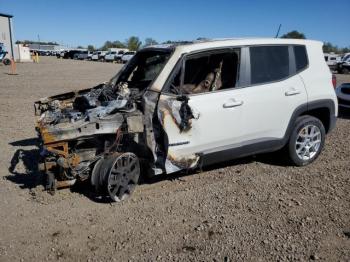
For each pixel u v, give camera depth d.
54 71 29.84
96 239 3.99
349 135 8.16
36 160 6.36
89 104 5.05
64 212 4.55
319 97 5.95
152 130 4.82
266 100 5.44
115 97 5.21
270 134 5.62
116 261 3.61
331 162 6.32
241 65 5.32
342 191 5.16
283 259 3.63
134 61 6.02
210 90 5.37
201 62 5.63
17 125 8.91
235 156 5.45
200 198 4.93
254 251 3.76
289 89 5.66
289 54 5.80
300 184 5.39
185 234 4.07
